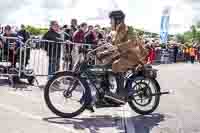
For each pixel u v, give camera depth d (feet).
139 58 20.15
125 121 19.70
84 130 17.44
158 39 84.28
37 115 19.43
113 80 19.54
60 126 17.74
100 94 19.22
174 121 20.43
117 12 19.92
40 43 29.78
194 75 47.93
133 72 20.18
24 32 33.99
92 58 19.45
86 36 33.73
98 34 38.27
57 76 18.98
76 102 20.08
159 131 18.35
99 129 17.83
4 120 17.98
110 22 20.18
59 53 30.50
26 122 17.94
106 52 19.53
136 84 20.26
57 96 19.66
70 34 34.91
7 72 27.76
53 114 19.89
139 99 20.47
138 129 18.45
